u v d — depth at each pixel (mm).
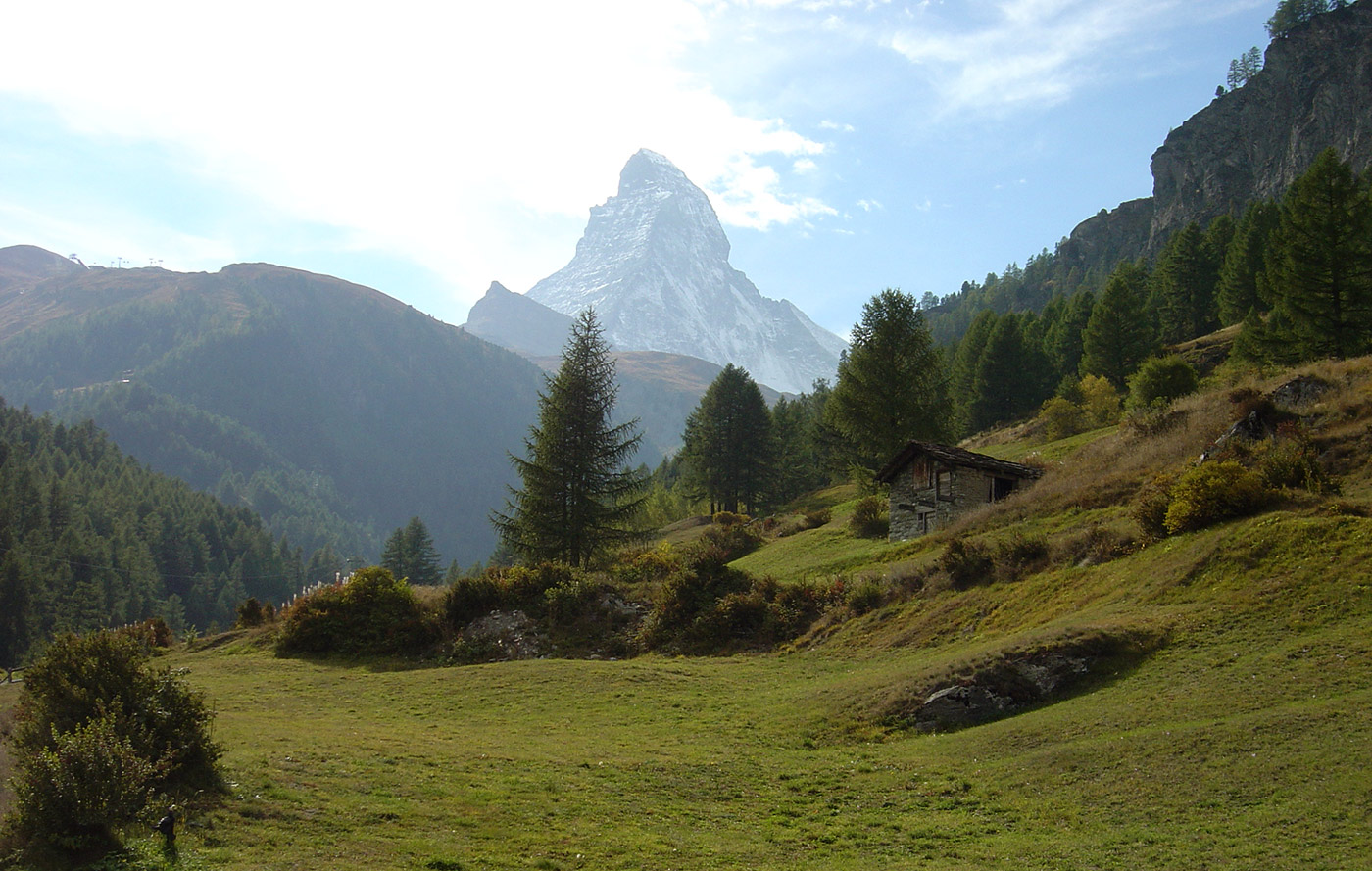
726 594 33125
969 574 27719
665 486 122562
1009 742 15133
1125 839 10883
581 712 21016
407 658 32438
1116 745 13633
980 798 13109
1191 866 9883
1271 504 22750
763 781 14742
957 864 10773
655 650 31234
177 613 122125
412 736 17469
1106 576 23141
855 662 24891
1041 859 10617
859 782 14453
